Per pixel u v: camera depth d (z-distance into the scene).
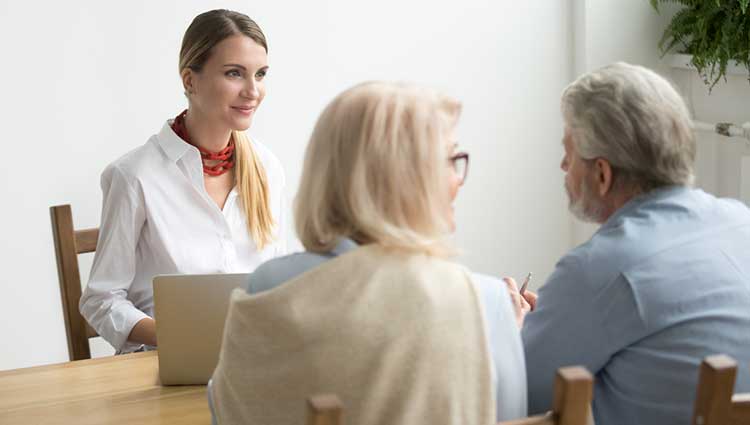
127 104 3.38
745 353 1.52
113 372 2.13
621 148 1.58
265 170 2.76
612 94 1.59
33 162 3.30
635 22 3.86
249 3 3.47
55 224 2.64
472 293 1.35
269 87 3.56
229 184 2.71
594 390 1.60
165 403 1.94
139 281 2.67
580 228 4.07
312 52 3.59
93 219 3.40
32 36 3.23
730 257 1.57
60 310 3.43
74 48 3.29
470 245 3.99
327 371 1.30
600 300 1.54
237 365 1.41
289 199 3.66
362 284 1.31
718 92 3.58
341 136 1.34
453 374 1.31
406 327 1.30
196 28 2.54
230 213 2.69
